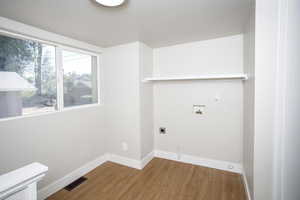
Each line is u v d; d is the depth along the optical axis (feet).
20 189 2.04
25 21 5.16
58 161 6.37
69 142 6.83
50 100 6.38
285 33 3.49
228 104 7.33
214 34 6.80
